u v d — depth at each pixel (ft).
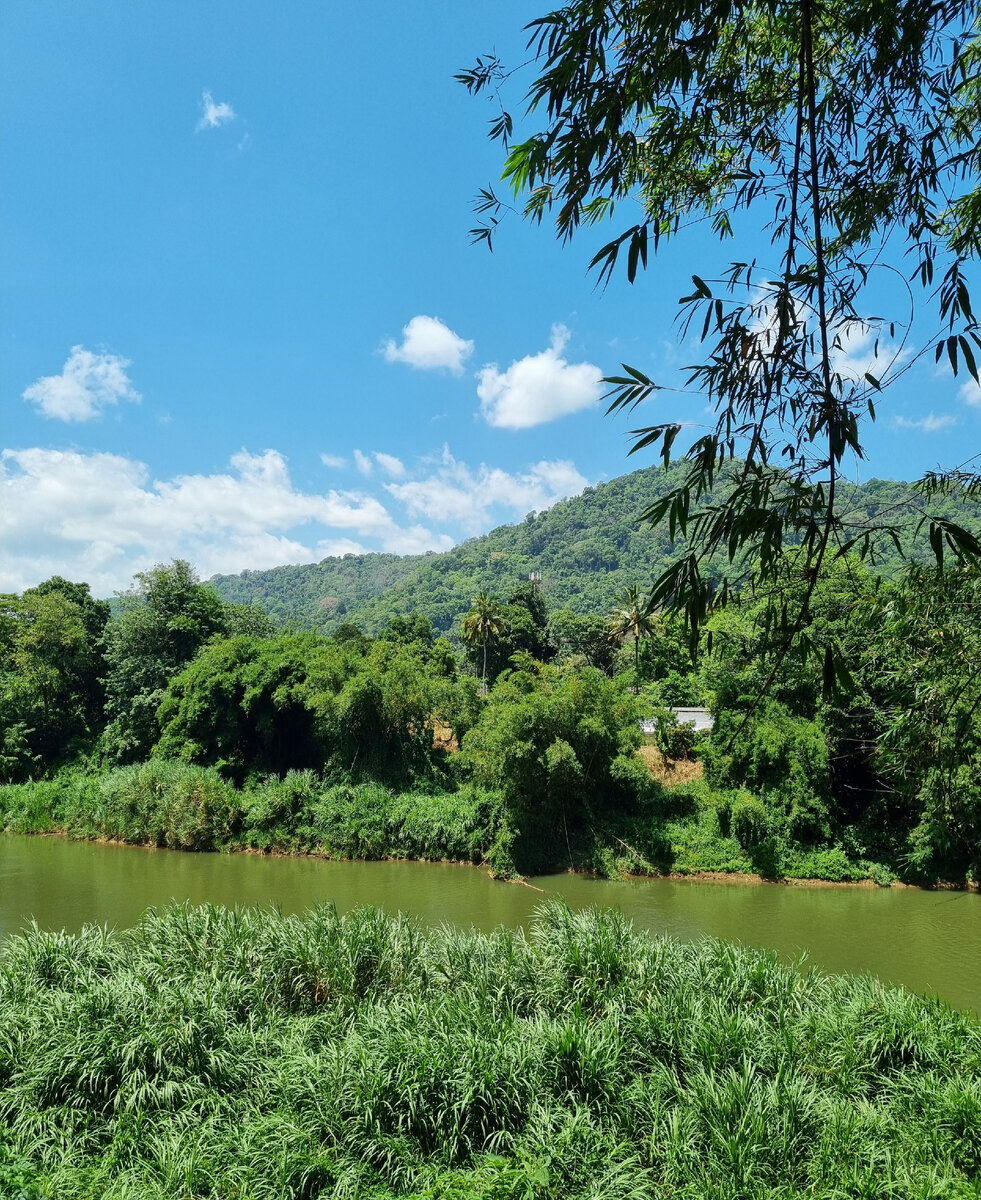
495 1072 25.21
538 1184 21.18
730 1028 27.86
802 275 8.82
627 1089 25.71
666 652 134.31
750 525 8.94
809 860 81.87
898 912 68.64
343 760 104.47
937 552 8.89
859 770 87.81
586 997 31.12
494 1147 23.85
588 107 10.29
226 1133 24.75
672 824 87.97
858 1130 23.86
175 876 79.77
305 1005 32.99
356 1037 27.61
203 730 112.16
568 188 10.73
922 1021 28.99
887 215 12.28
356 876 80.69
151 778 100.58
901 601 15.48
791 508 9.05
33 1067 26.61
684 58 10.26
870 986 33.04
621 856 85.20
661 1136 24.22
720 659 83.66
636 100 10.93
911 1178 21.90
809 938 59.72
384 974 34.17
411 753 107.34
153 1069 26.81
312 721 111.24
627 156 10.89
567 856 85.76
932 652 15.65
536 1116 24.22
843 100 11.67
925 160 11.58
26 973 33.30
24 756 126.31
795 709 85.71
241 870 83.20
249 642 117.29
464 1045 26.35
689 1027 28.30
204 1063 27.40
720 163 12.57
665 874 83.41
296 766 112.78
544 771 86.84
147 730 126.31
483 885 77.71
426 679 108.58
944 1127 24.36
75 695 138.62
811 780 83.51
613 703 90.27
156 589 135.23
